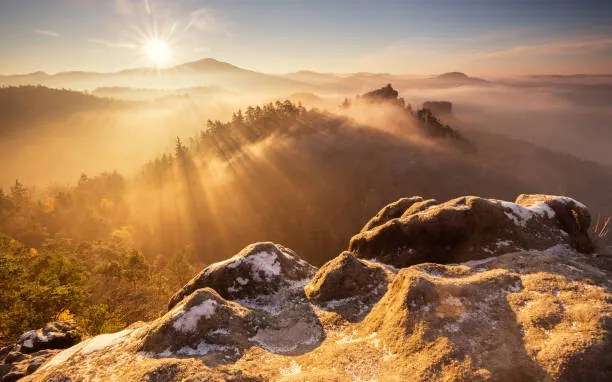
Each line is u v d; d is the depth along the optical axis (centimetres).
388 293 1541
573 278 1433
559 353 1030
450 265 1717
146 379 1143
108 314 3353
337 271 1795
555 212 2133
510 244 1916
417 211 2264
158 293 5369
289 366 1293
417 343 1202
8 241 5384
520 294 1356
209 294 1608
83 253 8212
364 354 1268
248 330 1534
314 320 1622
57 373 1331
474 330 1200
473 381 1012
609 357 998
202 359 1252
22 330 2766
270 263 2038
